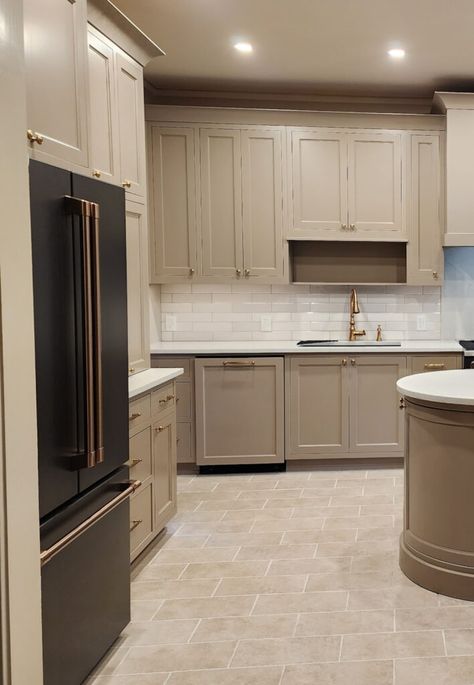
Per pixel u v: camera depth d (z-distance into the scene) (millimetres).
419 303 4914
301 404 4383
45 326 1656
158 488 3090
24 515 1385
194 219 4488
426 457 2604
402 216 4570
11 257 1326
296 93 4711
